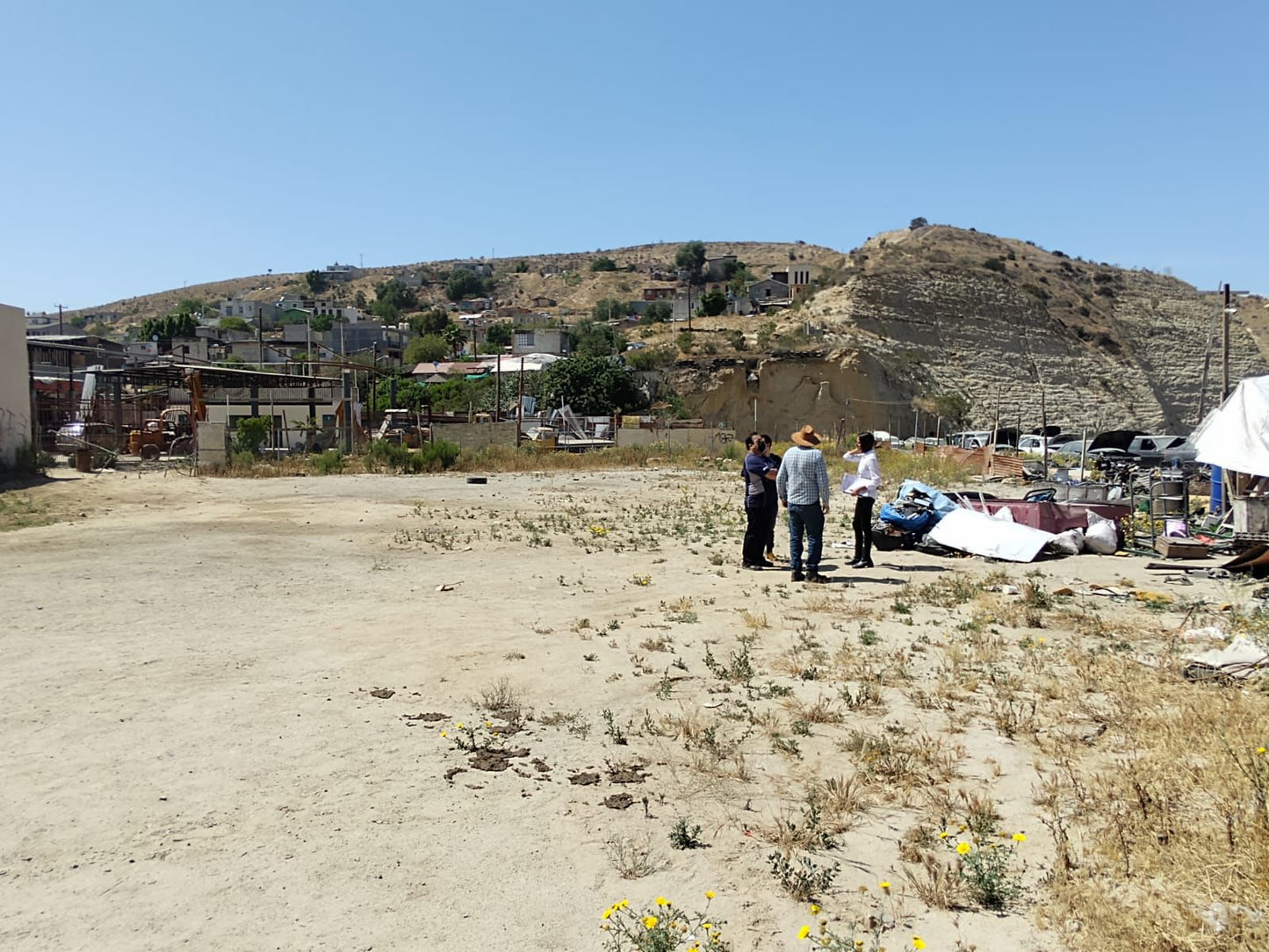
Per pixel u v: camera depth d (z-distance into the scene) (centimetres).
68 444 3347
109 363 5475
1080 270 9519
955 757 527
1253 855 378
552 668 709
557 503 2064
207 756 513
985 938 352
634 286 15050
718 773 509
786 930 356
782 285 10788
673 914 362
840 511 1908
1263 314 9156
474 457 3362
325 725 570
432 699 630
